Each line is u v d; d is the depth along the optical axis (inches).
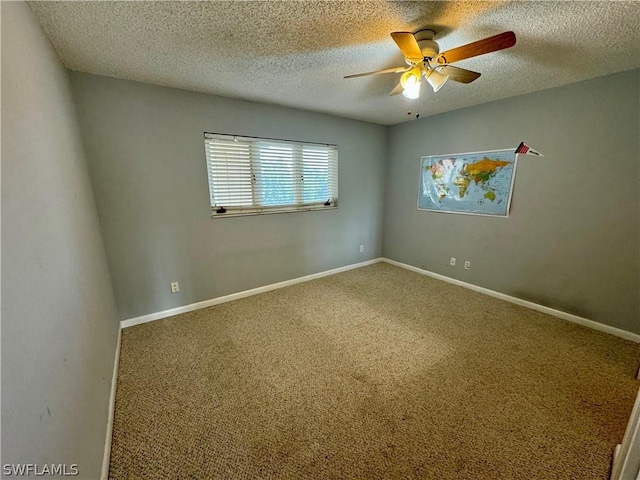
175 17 55.6
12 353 26.2
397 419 61.3
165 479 49.1
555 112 100.7
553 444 55.2
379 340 91.8
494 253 125.3
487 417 61.6
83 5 50.6
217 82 92.8
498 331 97.2
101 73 84.2
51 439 32.3
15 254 29.8
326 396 68.0
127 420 60.9
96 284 71.3
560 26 60.4
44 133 48.0
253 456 53.2
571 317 104.0
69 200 57.9
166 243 105.0
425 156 147.9
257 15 55.4
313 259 149.5
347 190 155.9
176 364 79.8
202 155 106.9
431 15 56.4
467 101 116.9
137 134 93.6
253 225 125.2
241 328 99.5
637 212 87.3
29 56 45.9
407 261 167.2
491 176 121.5
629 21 57.8
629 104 85.5
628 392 68.5
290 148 129.8
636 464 36.5
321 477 49.4
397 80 91.5
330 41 66.4
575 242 100.9
